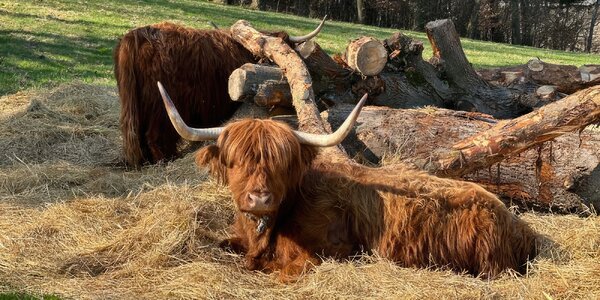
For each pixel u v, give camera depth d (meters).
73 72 12.55
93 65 13.55
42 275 4.50
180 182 6.35
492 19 41.56
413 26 40.78
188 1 32.44
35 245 4.89
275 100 7.10
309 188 4.59
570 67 8.83
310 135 4.34
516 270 4.66
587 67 8.81
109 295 4.20
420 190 4.64
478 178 6.11
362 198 4.57
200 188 5.97
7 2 20.75
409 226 4.47
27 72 12.01
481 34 42.25
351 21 41.00
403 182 4.72
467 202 4.57
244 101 7.33
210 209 5.53
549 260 4.54
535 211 6.19
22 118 8.46
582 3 44.12
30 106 8.86
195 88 7.59
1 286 4.26
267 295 4.14
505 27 42.59
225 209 5.60
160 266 4.65
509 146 5.52
